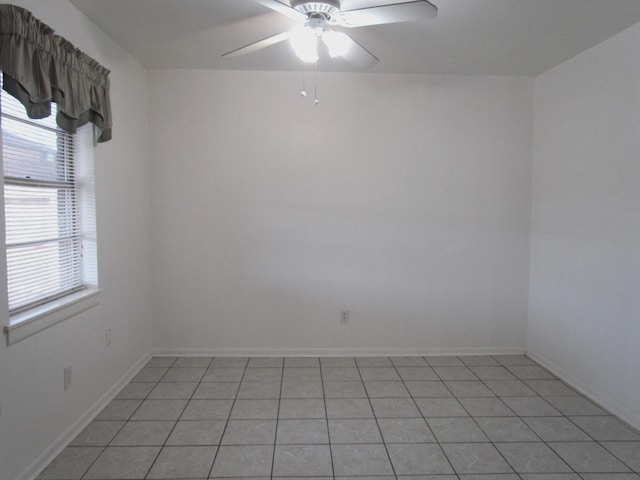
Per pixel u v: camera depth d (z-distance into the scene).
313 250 3.39
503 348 3.50
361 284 3.42
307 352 3.45
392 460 2.06
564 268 3.02
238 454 2.09
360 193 3.37
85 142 2.38
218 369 3.15
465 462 2.05
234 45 2.74
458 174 3.38
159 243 3.32
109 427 2.31
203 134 3.27
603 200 2.62
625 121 2.44
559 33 2.50
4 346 1.67
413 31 2.48
